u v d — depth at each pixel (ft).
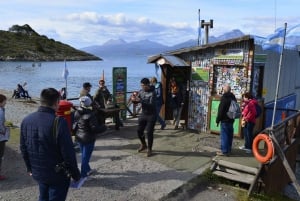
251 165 25.18
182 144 31.96
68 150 12.87
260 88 35.99
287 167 22.95
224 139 28.17
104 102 35.55
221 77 35.14
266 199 22.98
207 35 42.50
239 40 32.45
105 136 34.22
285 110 38.45
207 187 23.75
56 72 225.56
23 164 25.36
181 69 39.14
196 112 37.42
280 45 27.32
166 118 41.09
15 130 35.55
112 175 23.94
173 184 22.80
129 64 414.62
